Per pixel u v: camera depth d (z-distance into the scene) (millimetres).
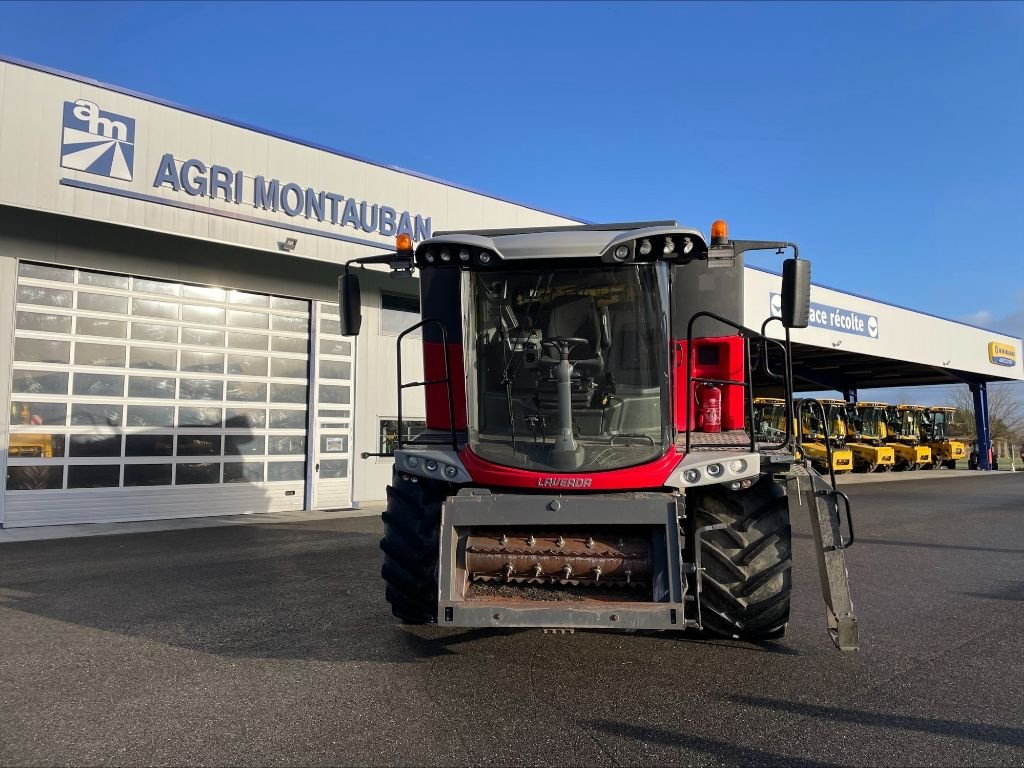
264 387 13531
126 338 11938
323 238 13492
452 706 3863
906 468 30281
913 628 5449
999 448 49312
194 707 3850
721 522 4559
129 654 4766
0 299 10688
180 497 12422
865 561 8305
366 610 5910
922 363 28656
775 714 3766
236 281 13109
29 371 10969
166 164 11688
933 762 3232
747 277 20766
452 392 4992
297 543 9602
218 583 6980
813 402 4980
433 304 5516
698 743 3416
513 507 4203
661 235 4340
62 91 10797
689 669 4477
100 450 11602
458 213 15602
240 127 12523
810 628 5422
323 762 3217
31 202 10477
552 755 3285
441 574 4141
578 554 4164
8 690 4109
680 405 5430
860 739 3465
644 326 4633
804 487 4648
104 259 11617
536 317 4715
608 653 4789
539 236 4559
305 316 14172
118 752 3314
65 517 11242
